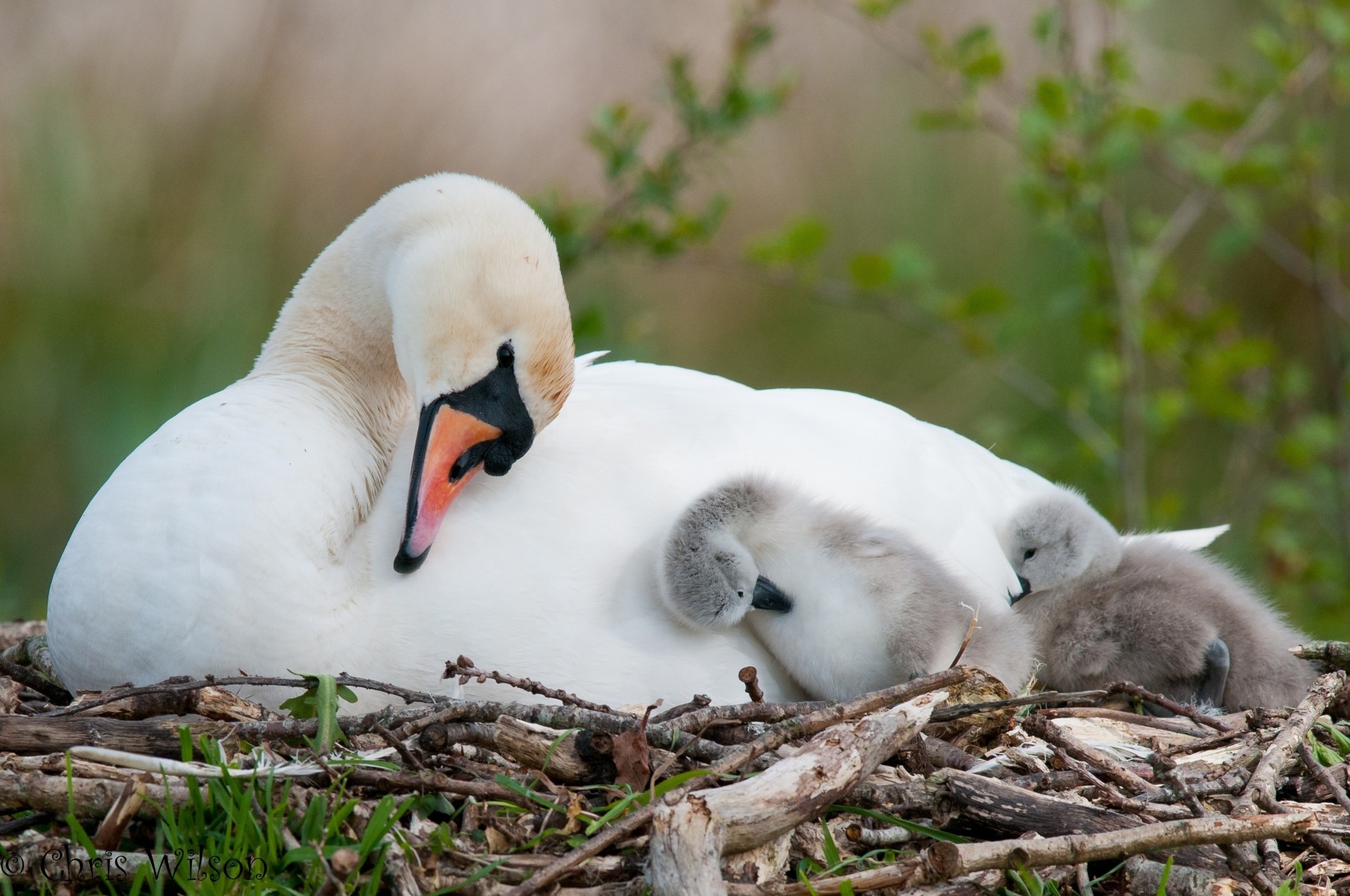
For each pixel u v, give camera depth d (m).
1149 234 17.08
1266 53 16.12
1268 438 18.58
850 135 22.06
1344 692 9.38
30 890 7.22
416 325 9.19
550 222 15.39
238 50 21.27
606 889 7.04
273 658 8.38
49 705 8.95
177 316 20.59
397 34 21.70
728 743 8.05
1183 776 8.04
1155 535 11.68
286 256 21.08
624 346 17.69
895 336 21.52
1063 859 7.06
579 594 8.70
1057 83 15.66
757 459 9.55
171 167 21.02
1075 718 9.21
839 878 7.00
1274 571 16.62
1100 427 18.31
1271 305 20.25
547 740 7.66
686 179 15.38
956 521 9.91
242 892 7.10
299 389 9.34
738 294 21.95
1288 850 7.91
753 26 15.49
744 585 8.71
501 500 8.95
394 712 7.88
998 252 21.38
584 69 22.05
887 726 7.48
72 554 8.68
